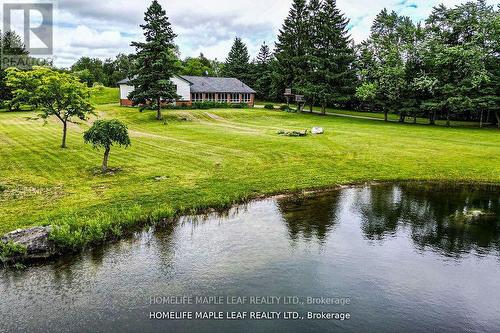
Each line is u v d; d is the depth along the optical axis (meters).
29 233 11.65
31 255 11.11
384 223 14.90
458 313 9.07
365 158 26.12
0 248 10.95
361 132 39.84
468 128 47.03
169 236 13.11
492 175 22.31
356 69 64.19
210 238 13.04
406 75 53.44
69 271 10.59
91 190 17.34
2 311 8.77
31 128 36.81
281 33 72.75
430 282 10.44
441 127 47.75
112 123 19.98
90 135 19.66
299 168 23.02
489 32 49.34
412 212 16.27
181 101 63.94
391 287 10.13
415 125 49.91
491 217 15.77
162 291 9.70
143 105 52.06
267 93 88.88
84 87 27.12
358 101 73.69
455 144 32.44
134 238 12.84
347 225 14.60
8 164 21.81
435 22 58.38
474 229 14.41
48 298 9.30
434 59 50.94
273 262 11.38
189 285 10.01
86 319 8.54
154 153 26.34
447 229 14.37
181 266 11.00
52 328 8.22
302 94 64.56
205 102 62.97
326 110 72.25
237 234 13.45
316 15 69.38
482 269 11.24
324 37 61.59
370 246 12.70
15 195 16.22
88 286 9.84
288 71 70.38
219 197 16.75
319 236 13.45
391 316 8.89
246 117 54.16
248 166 23.16
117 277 10.31
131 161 23.62
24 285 9.85
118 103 69.69
